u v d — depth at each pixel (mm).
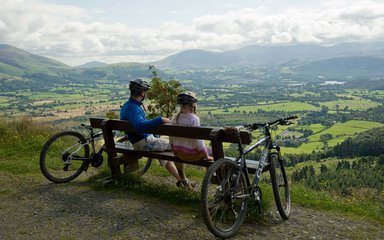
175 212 4906
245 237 4266
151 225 4508
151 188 5707
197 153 5273
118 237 4203
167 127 5258
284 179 5223
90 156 6531
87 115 140375
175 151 5426
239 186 4629
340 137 120125
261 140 4957
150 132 5520
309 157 80688
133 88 5789
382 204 5422
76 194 5684
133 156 6410
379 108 195125
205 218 3990
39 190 5918
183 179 6113
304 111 190125
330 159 78938
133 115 5688
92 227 4480
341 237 4309
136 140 6027
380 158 69625
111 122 6066
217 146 4840
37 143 9648
